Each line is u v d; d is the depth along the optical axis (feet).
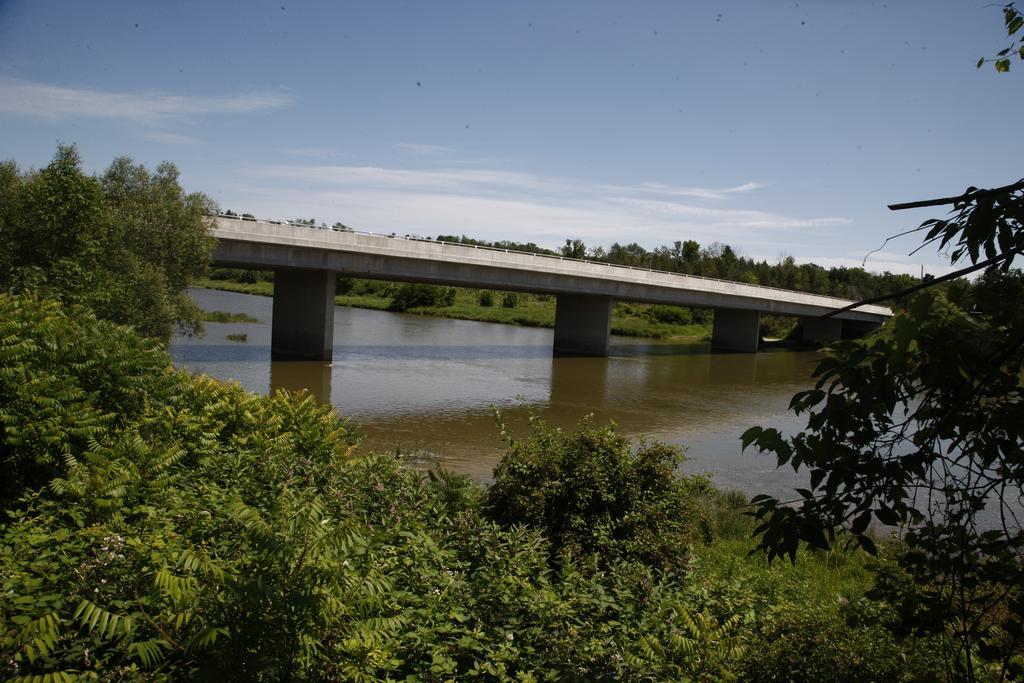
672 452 31.53
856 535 10.59
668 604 19.75
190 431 27.86
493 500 29.45
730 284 175.63
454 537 22.89
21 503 22.97
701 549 33.40
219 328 154.71
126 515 20.98
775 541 10.64
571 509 28.22
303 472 26.23
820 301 193.36
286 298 118.52
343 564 13.83
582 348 158.51
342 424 36.63
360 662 13.67
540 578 20.12
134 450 23.76
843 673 16.85
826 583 31.55
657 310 268.62
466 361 132.67
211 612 13.08
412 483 27.30
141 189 80.33
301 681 12.48
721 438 76.18
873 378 9.61
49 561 16.89
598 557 25.35
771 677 16.97
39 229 57.47
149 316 68.90
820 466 10.24
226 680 12.02
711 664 17.08
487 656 16.16
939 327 9.45
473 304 301.63
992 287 9.73
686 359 164.25
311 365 111.04
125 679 13.67
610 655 16.94
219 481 24.71
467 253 130.00
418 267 126.21
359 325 202.39
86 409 25.44
